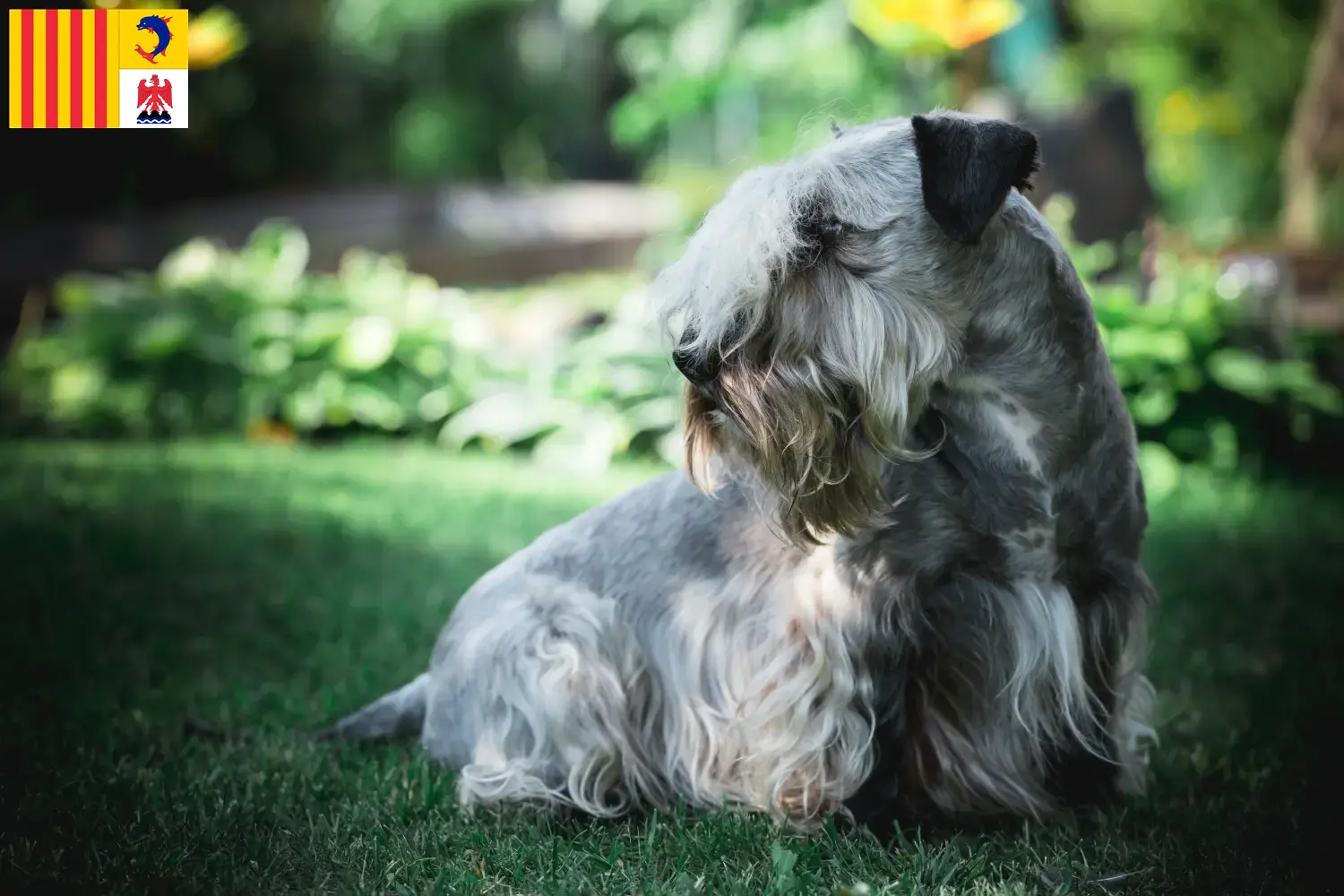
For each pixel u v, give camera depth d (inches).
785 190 112.0
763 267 110.0
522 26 955.3
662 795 134.0
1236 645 187.2
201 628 191.9
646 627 132.5
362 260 510.0
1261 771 138.0
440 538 253.1
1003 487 114.7
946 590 117.0
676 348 115.3
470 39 929.5
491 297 463.5
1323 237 618.8
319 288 413.7
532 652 131.0
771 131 606.2
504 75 950.4
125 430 387.5
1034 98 399.9
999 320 112.4
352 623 194.9
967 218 105.4
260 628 191.8
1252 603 209.3
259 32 739.4
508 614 134.6
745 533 128.2
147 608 198.7
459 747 136.3
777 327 111.1
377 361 382.9
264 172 773.3
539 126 966.4
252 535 249.6
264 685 167.5
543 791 128.9
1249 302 344.2
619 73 983.6
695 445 121.5
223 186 748.0
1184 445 335.0
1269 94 1011.9
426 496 294.2
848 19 555.2
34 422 394.0
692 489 133.3
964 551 115.9
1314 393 330.0
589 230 663.8
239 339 391.2
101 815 119.4
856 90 565.6
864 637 117.6
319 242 589.3
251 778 133.8
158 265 546.3
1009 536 115.3
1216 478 324.8
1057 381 114.0
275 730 152.0
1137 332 329.4
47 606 195.3
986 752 119.5
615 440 351.3
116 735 147.3
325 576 221.8
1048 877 109.8
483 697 133.0
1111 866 113.7
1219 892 108.1
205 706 159.3
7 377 409.1
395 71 903.7
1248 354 339.6
